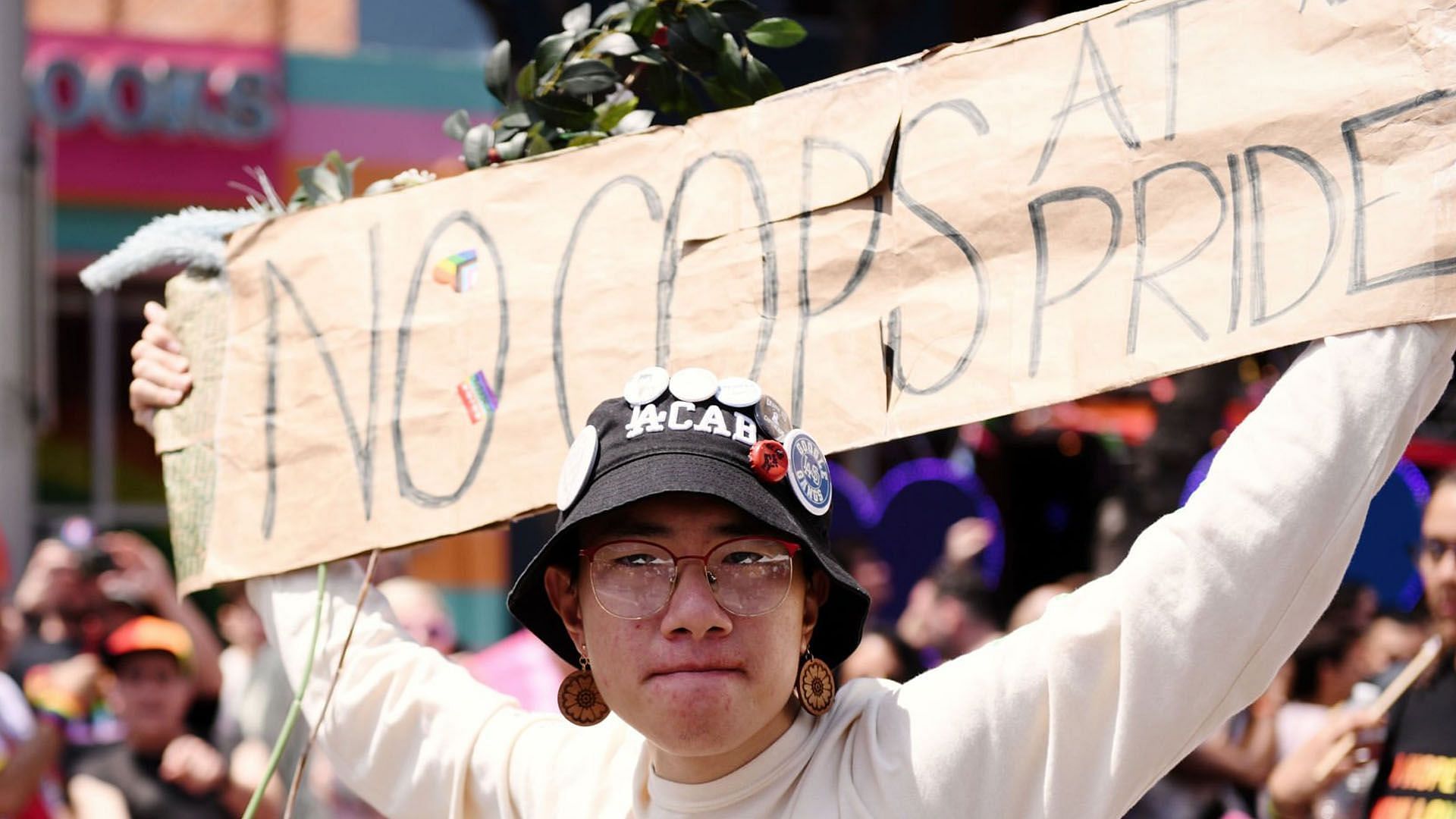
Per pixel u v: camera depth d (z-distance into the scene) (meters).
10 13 9.35
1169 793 7.42
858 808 2.93
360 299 4.00
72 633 8.34
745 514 2.92
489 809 3.45
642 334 3.66
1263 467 2.80
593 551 2.96
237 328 4.12
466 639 16.06
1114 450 14.37
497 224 3.89
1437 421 12.93
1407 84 2.95
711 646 2.87
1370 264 2.90
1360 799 5.72
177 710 7.71
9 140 9.30
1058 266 3.25
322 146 16.67
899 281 3.41
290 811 3.57
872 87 3.49
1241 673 2.82
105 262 4.18
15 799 7.21
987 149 3.35
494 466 3.77
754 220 3.57
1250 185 3.07
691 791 3.01
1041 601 8.10
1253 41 3.12
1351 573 8.66
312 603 3.85
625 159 3.77
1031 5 16.91
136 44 16.38
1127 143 3.21
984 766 2.87
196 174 16.39
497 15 15.94
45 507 16.56
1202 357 3.05
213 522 4.03
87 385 16.67
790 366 3.48
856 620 3.09
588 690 3.18
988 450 16.77
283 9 17.28
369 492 3.88
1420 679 5.50
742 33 4.05
